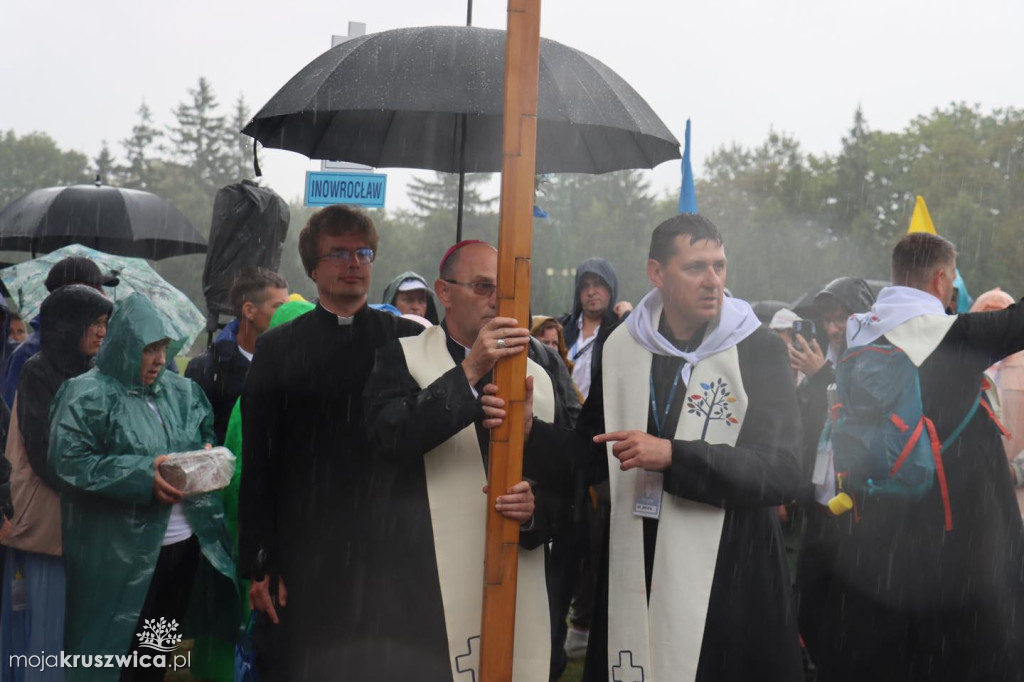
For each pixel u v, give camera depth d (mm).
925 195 65625
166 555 4316
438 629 3211
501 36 3576
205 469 4184
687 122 4234
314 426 3590
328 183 6117
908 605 3715
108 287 6742
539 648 3270
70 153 101000
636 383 3244
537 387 3412
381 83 3395
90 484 4082
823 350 5695
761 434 3111
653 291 3322
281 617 3564
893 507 3729
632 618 3131
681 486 3010
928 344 3621
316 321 3662
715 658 3059
